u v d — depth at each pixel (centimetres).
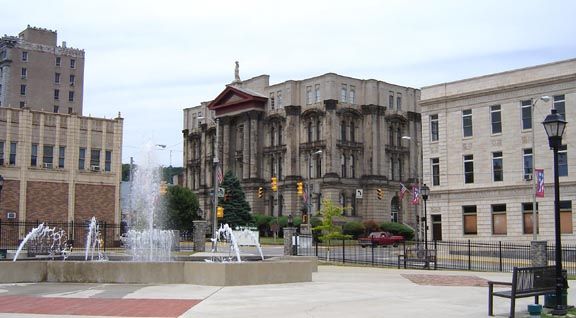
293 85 10806
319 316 1459
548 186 5184
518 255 4747
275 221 9606
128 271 2206
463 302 1781
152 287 2081
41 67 14650
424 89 6147
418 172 10138
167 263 2209
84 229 6288
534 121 5284
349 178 10375
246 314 1481
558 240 1644
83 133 6475
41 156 6219
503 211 5509
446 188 5891
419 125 11344
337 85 10406
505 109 5541
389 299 1819
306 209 7112
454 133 5891
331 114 10250
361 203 10406
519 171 5397
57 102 14838
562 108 5169
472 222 5719
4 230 5862
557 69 5188
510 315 1498
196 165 12900
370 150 10612
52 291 1967
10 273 2220
